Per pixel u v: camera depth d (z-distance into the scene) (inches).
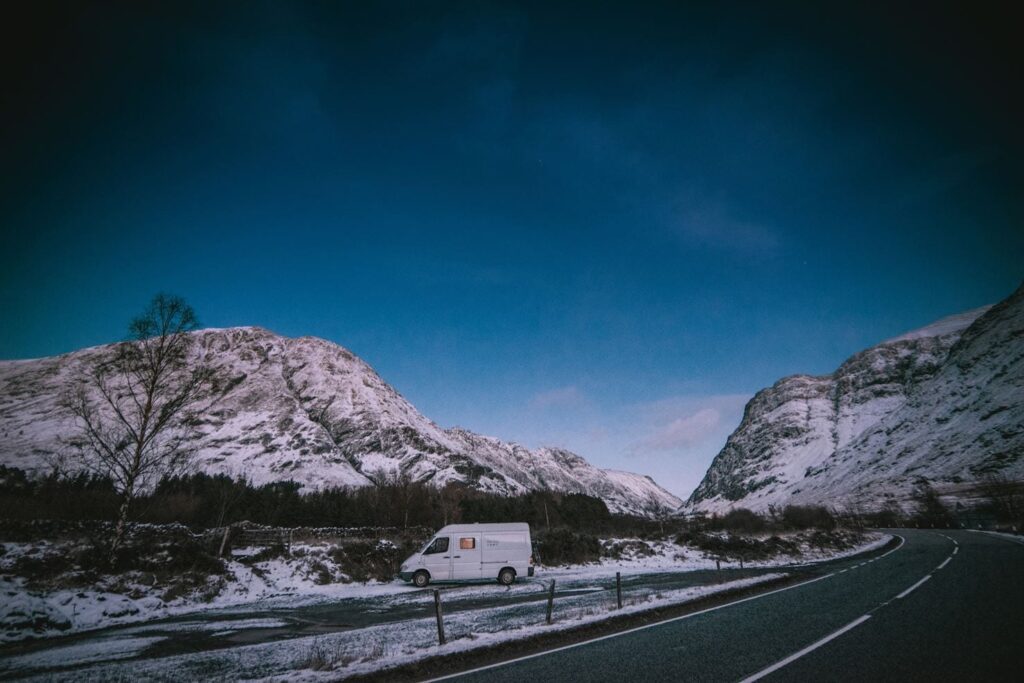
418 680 311.9
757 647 354.0
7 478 1502.2
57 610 577.3
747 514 2630.4
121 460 827.4
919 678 271.0
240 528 1137.4
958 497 3833.7
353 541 1184.8
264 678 328.5
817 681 271.9
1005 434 4756.4
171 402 874.1
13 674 371.6
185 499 1644.9
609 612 514.0
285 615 639.8
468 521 2500.0
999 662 294.2
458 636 448.5
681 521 2440.9
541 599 710.5
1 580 631.8
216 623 589.3
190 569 840.3
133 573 770.8
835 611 490.3
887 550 1401.3
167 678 351.3
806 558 1363.2
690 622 465.7
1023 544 1252.5
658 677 290.7
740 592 657.6
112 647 464.4
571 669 317.7
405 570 957.8
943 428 6067.9
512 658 357.7
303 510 2743.6
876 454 6825.8
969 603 497.0
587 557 1310.3
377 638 470.3
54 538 874.1
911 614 455.8
